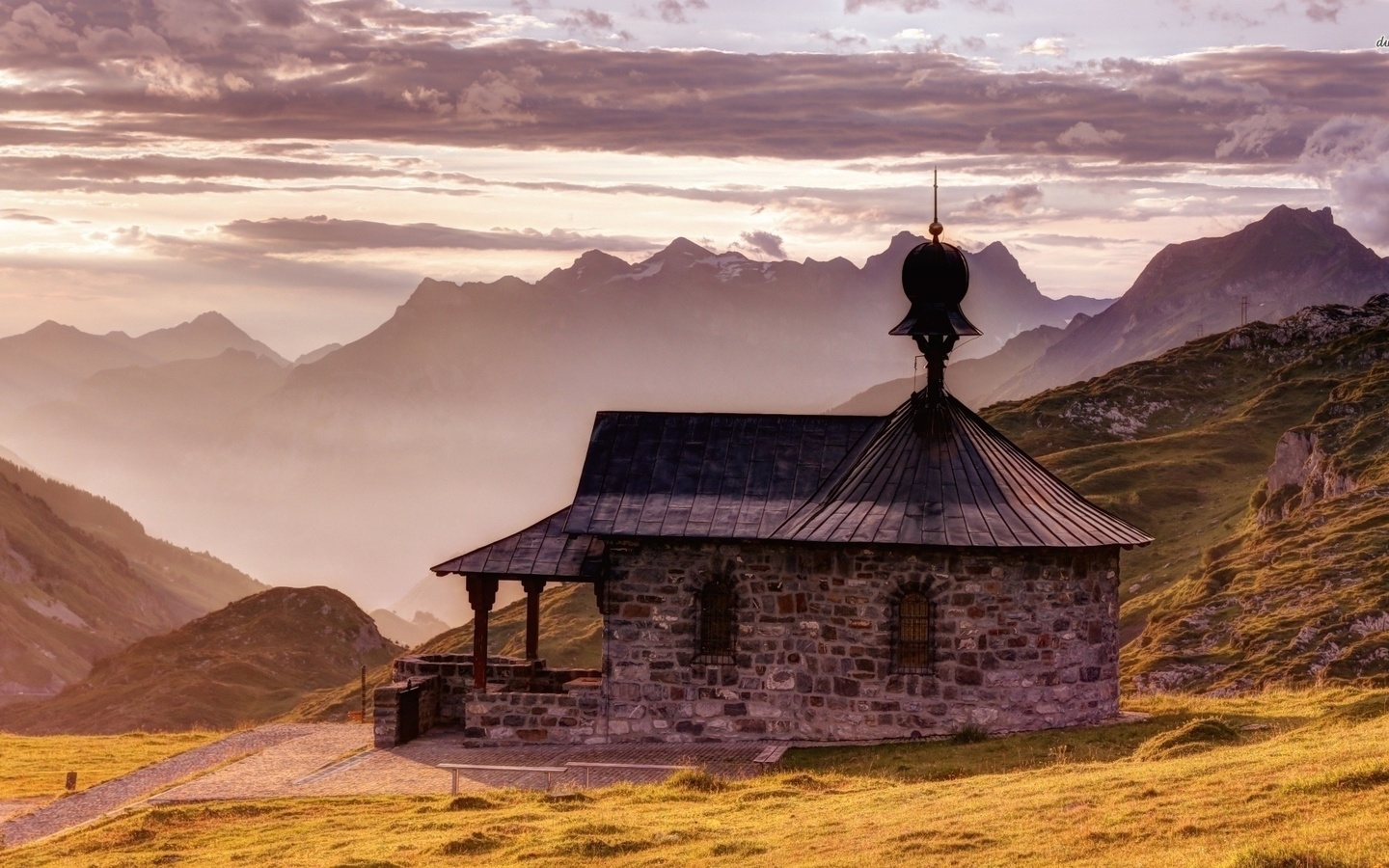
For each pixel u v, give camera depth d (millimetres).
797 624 40375
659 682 41312
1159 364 178750
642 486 42875
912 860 22000
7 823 37469
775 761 37188
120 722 153250
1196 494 128250
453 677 45562
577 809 30875
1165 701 43312
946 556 39031
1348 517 92750
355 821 31484
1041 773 29359
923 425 41844
